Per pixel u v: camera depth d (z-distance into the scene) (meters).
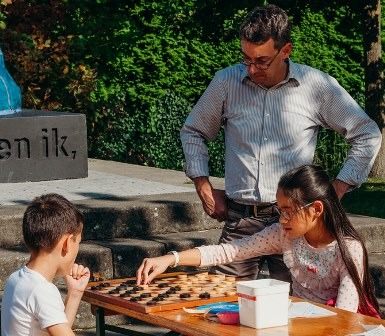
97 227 7.34
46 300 3.77
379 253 7.61
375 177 14.17
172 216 7.61
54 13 13.73
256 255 4.59
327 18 13.94
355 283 4.22
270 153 4.95
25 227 3.93
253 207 4.98
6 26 13.56
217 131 5.23
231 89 5.01
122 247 6.95
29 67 13.27
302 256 4.41
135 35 14.53
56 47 13.59
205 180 5.17
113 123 14.26
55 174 9.44
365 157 4.96
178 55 14.98
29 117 9.29
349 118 4.96
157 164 14.21
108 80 14.66
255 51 4.75
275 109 4.95
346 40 15.66
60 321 3.75
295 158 4.93
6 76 9.77
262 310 3.63
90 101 13.84
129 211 7.45
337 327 3.64
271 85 4.93
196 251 4.54
